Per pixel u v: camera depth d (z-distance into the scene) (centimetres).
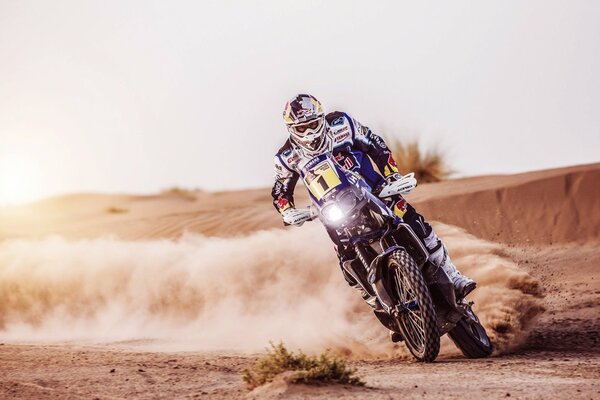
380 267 2177
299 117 2202
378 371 2086
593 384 1767
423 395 1630
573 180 5744
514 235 5434
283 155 2309
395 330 2334
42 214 13562
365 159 2317
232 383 1884
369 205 2173
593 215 5434
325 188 2198
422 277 2128
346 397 1608
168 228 6769
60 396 1750
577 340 2673
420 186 6938
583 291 3666
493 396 1612
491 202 5778
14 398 1731
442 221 5725
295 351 2627
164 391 1802
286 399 1611
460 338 2355
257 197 11331
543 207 5622
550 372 1986
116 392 1795
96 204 14788
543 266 4497
